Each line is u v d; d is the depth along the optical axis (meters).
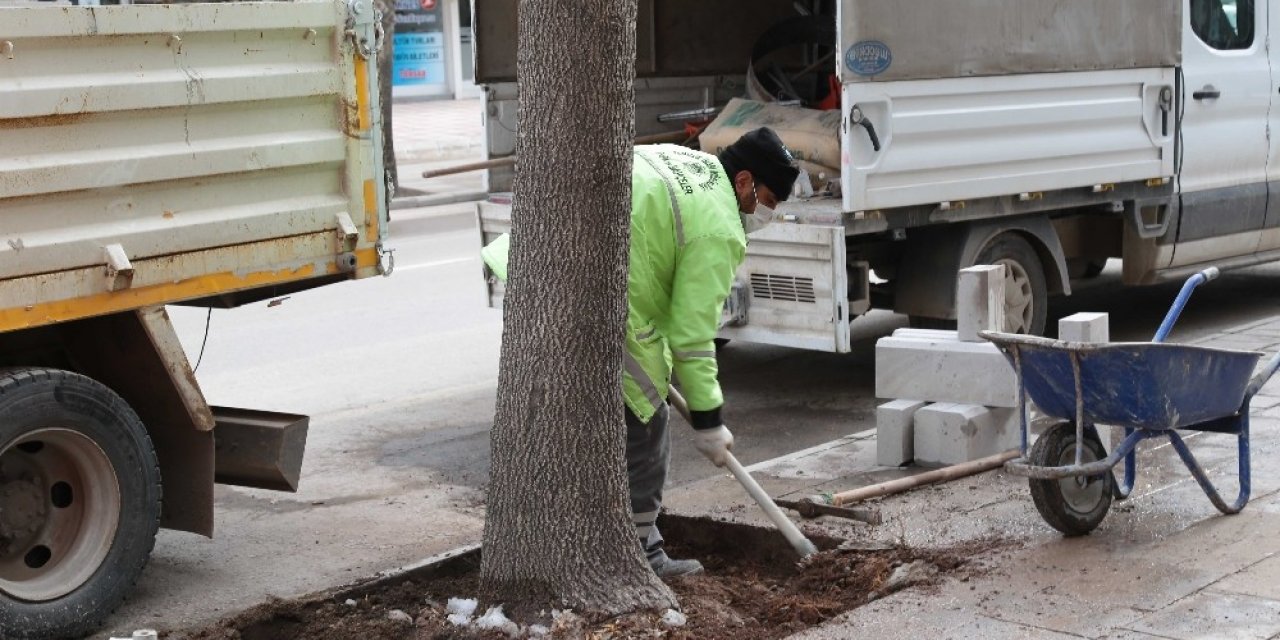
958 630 5.51
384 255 7.44
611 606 5.76
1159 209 11.65
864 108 9.23
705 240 6.01
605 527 5.79
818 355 12.34
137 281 6.37
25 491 6.23
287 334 13.54
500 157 11.96
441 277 16.70
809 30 12.64
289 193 6.95
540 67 5.47
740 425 10.04
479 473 8.94
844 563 6.49
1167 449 8.09
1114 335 12.55
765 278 9.84
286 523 7.93
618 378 5.76
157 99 6.33
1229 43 12.07
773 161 6.27
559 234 5.53
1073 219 12.01
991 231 10.53
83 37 6.09
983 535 6.74
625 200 5.61
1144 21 11.00
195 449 6.81
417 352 12.69
